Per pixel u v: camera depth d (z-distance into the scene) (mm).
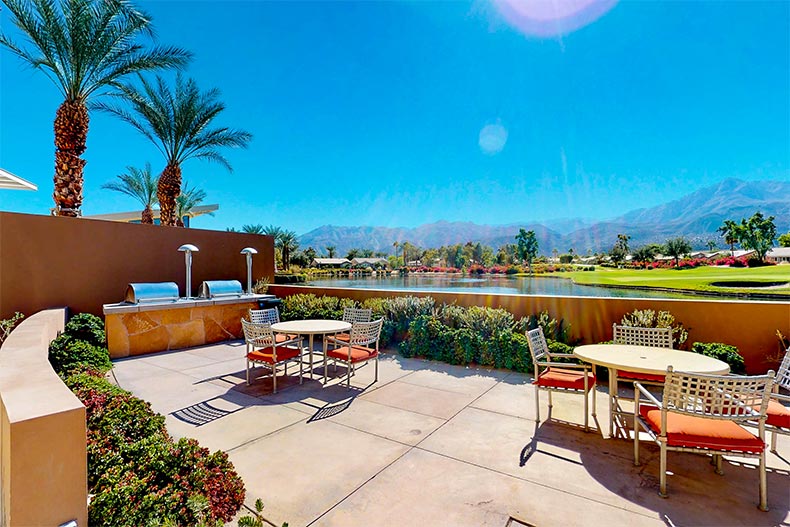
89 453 2154
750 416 2418
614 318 5980
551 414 3902
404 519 2264
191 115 11625
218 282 8047
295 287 9617
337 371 5551
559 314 6355
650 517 2283
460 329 6129
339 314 7723
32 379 2018
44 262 7410
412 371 5543
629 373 3930
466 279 33375
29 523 1429
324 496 2494
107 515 1758
